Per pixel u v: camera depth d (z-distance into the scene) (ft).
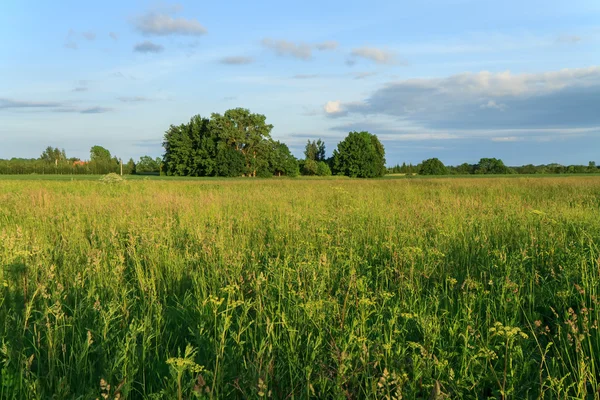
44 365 11.23
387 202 50.98
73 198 48.06
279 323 12.71
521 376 10.44
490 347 11.44
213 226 29.04
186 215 33.76
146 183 85.81
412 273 16.99
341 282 15.99
